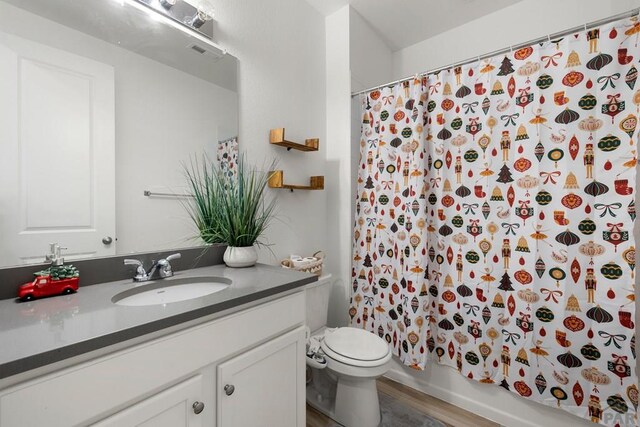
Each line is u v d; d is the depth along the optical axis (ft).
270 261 5.54
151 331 2.27
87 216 3.32
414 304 5.49
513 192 4.75
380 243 6.22
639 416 3.85
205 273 4.02
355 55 6.83
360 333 5.40
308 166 6.46
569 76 4.26
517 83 4.70
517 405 4.88
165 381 2.40
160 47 3.96
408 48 8.27
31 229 2.95
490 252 4.99
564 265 4.32
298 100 6.16
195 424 2.61
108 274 3.48
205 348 2.68
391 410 5.35
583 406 4.22
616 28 3.97
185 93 4.22
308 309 5.52
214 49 4.55
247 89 5.08
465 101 5.24
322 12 6.84
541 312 4.51
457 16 7.06
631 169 3.88
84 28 3.31
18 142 2.88
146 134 3.81
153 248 3.88
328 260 7.00
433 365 5.75
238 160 4.92
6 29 2.83
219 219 4.45
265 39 5.43
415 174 5.51
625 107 3.92
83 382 1.97
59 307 2.62
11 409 1.71
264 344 3.30
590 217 4.14
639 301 3.84
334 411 5.09
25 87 2.92
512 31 6.68
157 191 3.92
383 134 6.20
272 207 5.57
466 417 5.18
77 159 3.25
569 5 6.06
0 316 2.39
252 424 3.12
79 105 3.26
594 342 4.13
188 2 4.25
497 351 4.95
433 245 5.64
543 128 4.47
